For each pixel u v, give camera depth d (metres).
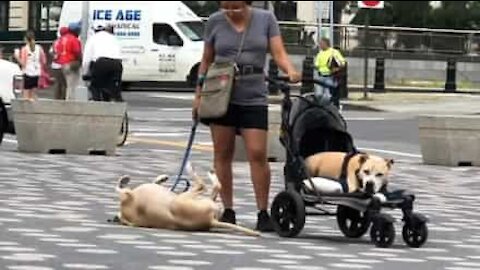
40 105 17.22
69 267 8.38
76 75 24.75
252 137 10.27
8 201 11.97
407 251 9.79
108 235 9.91
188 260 8.84
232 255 9.16
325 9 34.03
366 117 29.00
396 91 39.38
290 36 42.53
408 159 19.22
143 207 10.44
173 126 24.59
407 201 9.93
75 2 35.59
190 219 10.26
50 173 14.81
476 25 50.78
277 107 22.23
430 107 32.56
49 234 9.86
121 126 18.41
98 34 21.81
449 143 18.06
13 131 18.66
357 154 9.92
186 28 37.06
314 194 10.00
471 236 10.90
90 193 13.01
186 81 36.94
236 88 10.16
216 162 10.51
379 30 43.59
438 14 57.53
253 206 12.41
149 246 9.42
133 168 15.87
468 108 32.31
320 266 8.86
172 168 16.03
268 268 8.66
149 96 34.88
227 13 10.18
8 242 9.36
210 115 10.12
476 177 16.67
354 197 9.77
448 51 42.97
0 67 18.56
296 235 10.23
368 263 9.09
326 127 10.29
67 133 17.34
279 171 16.52
